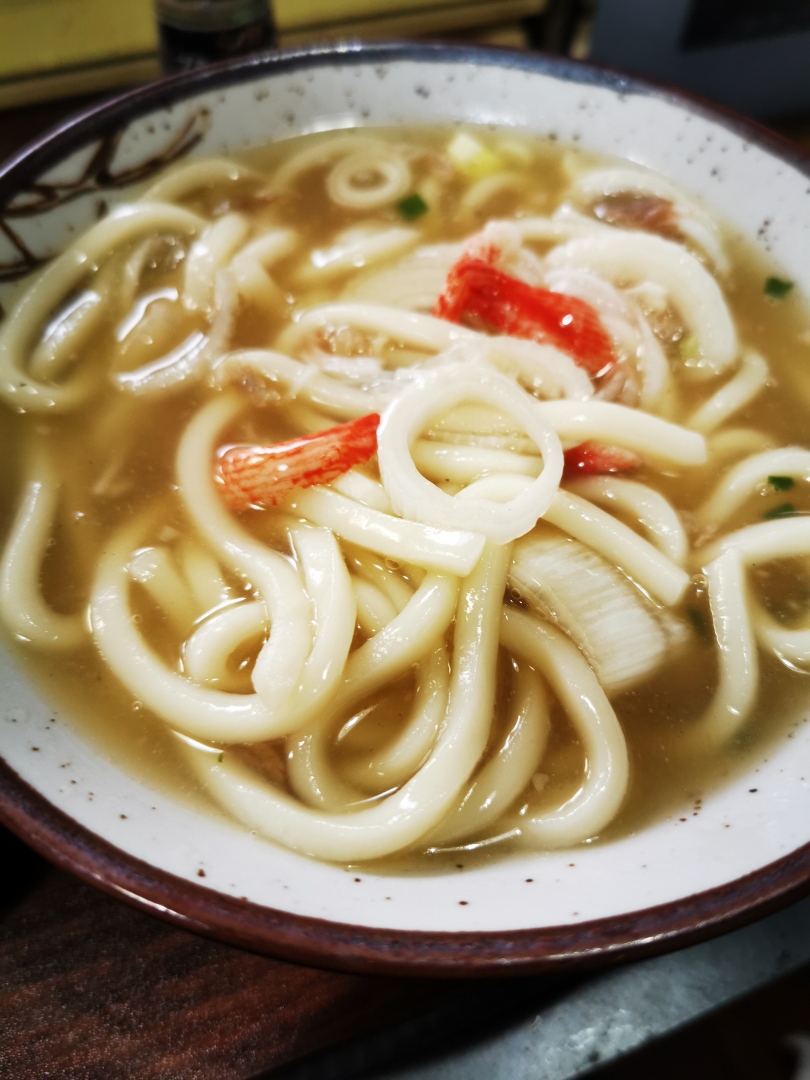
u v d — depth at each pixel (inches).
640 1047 5.2
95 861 4.0
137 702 5.4
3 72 10.2
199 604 5.9
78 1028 4.9
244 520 6.3
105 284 7.5
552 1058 5.1
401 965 3.8
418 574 6.0
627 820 5.2
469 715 5.3
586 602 5.9
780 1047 7.8
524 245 8.3
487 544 5.8
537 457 6.4
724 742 5.6
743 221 8.3
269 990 5.0
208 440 6.6
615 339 7.3
